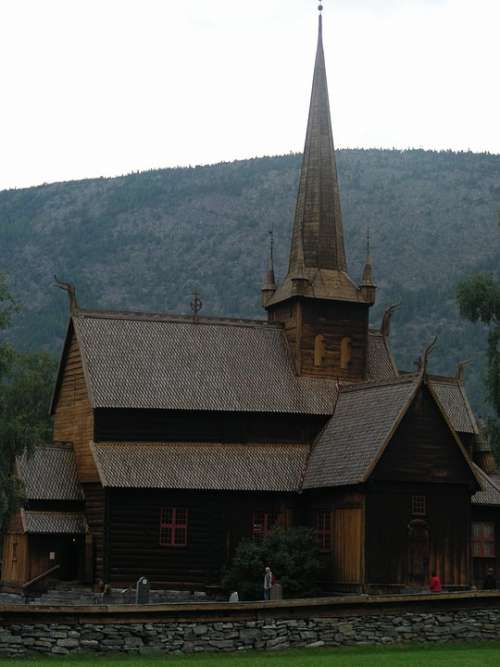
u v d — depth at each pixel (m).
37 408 97.69
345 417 68.88
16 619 38.00
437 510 63.91
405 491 63.22
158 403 66.94
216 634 39.84
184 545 65.31
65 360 72.19
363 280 75.62
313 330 73.50
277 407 69.38
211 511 66.00
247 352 72.31
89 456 66.94
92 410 66.62
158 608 39.34
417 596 42.59
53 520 65.62
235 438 68.44
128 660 37.38
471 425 77.94
